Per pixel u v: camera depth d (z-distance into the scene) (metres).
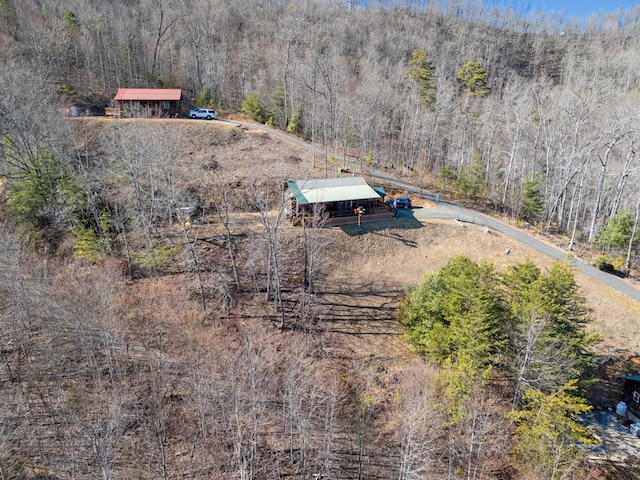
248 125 79.62
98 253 44.62
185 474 28.02
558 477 27.55
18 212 48.03
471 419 28.64
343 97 79.00
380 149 79.56
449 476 27.83
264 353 35.78
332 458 30.42
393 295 45.38
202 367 34.25
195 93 94.31
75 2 97.50
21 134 48.19
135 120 67.31
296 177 61.28
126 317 39.06
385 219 54.62
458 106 82.06
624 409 34.03
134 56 96.00
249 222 52.53
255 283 44.78
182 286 43.91
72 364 34.38
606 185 61.62
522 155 71.44
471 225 54.81
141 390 32.94
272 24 123.38
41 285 37.75
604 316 41.16
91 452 28.03
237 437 28.61
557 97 74.56
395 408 33.50
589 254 51.12
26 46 80.50
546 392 29.56
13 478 26.48
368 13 150.38
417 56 94.88
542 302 30.30
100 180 54.19
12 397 31.25
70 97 78.12
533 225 58.34
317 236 49.84
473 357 30.67
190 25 101.56
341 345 39.31
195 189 56.59
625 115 56.41
